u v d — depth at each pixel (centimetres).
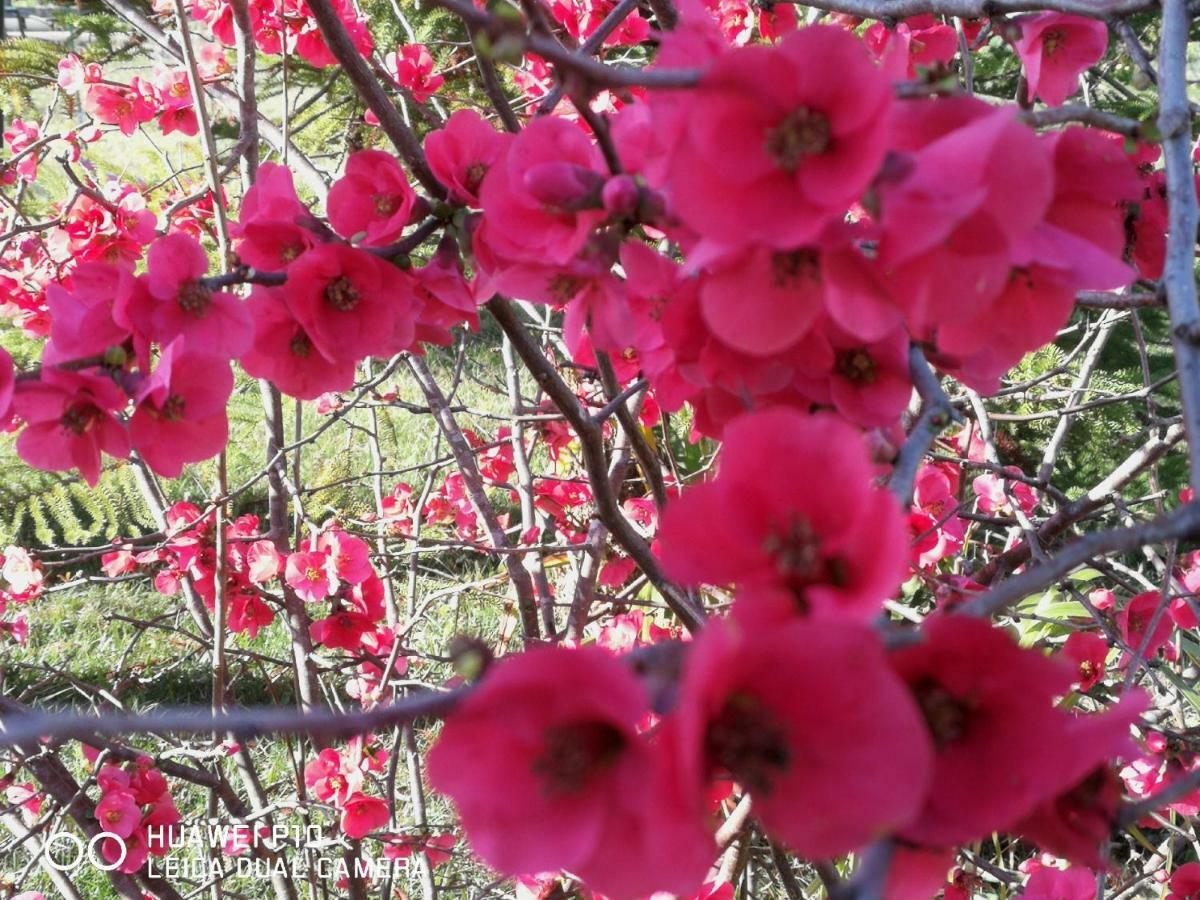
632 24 69
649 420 72
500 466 100
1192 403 21
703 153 21
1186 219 24
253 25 78
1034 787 18
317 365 39
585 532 87
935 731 19
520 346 41
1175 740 59
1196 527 18
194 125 89
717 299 23
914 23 54
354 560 74
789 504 20
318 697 79
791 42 20
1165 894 59
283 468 78
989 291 21
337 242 38
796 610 19
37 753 58
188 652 106
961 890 64
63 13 124
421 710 18
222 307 36
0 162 84
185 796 99
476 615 119
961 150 20
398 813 93
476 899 72
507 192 30
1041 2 32
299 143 123
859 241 24
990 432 65
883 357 26
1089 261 23
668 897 45
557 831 18
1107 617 69
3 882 79
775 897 77
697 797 16
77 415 34
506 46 21
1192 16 28
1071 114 24
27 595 83
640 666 18
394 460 133
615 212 27
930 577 56
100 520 110
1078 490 122
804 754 17
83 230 78
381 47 118
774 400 27
